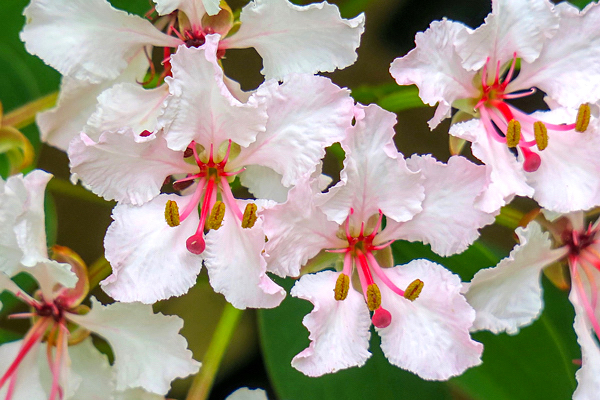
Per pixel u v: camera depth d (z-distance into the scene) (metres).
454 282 0.34
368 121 0.33
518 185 0.34
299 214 0.33
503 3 0.34
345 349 0.34
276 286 0.33
